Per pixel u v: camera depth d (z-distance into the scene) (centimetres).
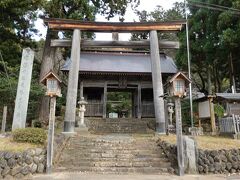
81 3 1711
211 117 1518
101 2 1872
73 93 1328
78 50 1405
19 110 1084
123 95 3198
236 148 940
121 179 722
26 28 2003
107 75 1962
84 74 1919
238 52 2109
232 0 1884
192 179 742
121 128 1688
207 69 2431
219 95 1491
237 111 1463
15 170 736
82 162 876
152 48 1429
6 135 1012
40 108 1680
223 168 868
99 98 2025
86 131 1466
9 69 1723
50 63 1761
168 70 1917
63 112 2066
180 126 848
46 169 798
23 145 852
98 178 730
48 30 1777
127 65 1991
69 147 1008
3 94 1569
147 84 1995
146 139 1116
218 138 1215
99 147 1005
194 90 2867
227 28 1916
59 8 1703
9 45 1844
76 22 1427
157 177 761
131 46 1495
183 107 2031
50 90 853
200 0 2272
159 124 1307
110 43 1490
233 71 2331
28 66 1147
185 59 2350
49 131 829
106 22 1432
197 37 2325
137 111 2011
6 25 1766
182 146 830
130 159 909
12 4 1666
